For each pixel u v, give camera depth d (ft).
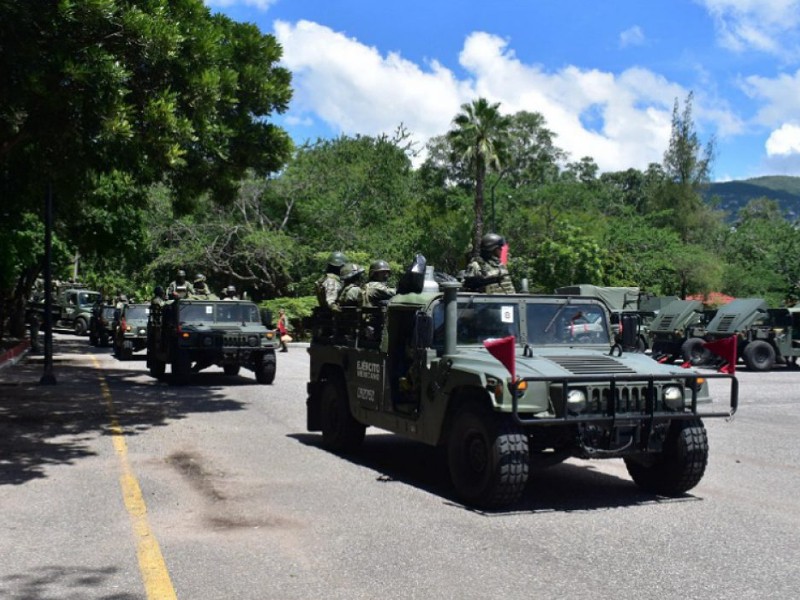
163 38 34.65
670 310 91.20
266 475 27.20
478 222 133.18
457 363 24.22
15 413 41.22
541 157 216.74
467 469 23.56
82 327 132.46
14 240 80.64
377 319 29.17
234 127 48.42
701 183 221.87
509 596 15.84
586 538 20.02
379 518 21.67
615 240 151.12
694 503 24.12
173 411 43.01
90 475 26.63
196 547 18.84
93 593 15.72
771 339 86.07
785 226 176.14
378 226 156.66
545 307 26.81
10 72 32.81
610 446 23.09
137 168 39.32
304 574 17.02
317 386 33.37
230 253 138.10
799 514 22.85
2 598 15.39
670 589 16.34
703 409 48.37
